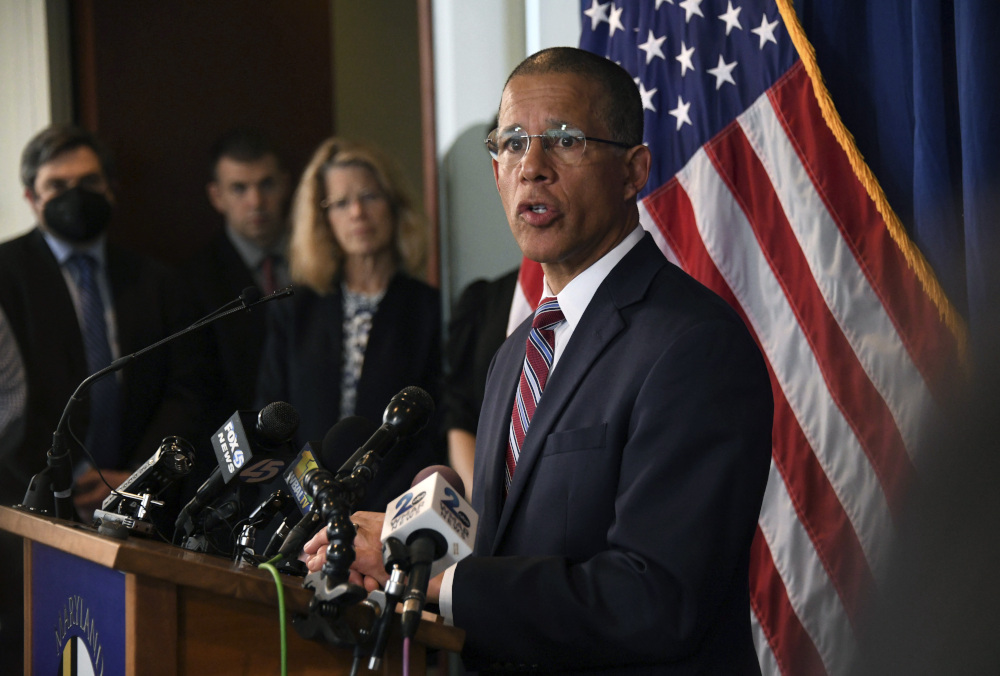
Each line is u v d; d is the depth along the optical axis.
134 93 10.92
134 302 8.42
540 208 3.74
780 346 6.01
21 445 7.74
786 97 6.15
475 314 7.57
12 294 8.08
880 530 5.62
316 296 8.05
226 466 3.50
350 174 8.03
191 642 2.71
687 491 3.20
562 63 3.86
